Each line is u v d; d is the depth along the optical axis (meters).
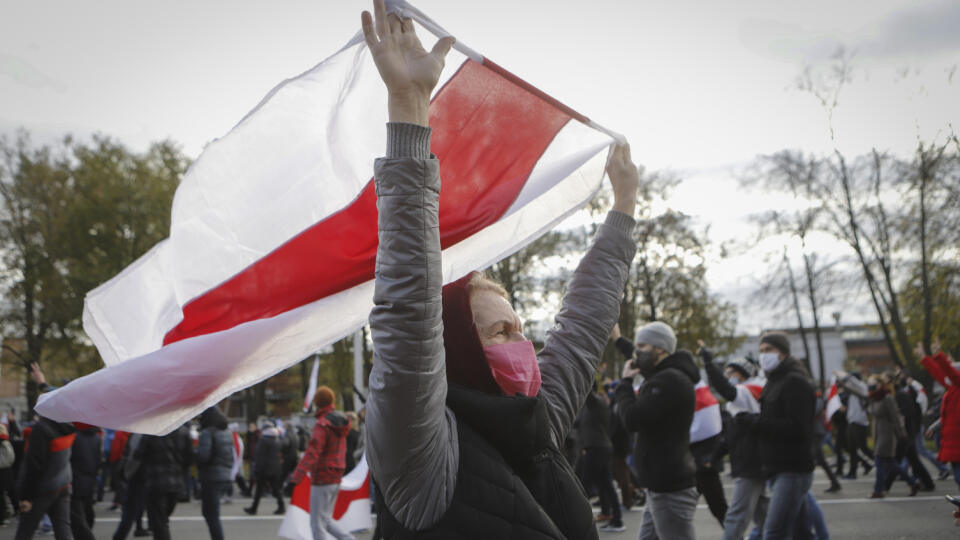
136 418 2.11
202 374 2.12
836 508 11.05
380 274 1.64
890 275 27.34
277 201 2.41
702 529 9.82
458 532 1.67
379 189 1.67
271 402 49.56
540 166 2.63
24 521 7.78
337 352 39.69
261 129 2.41
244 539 10.58
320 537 8.34
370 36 1.74
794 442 6.11
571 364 2.33
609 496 10.35
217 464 9.05
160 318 2.60
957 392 9.63
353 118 2.42
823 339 67.19
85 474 8.45
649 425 5.35
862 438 15.29
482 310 2.06
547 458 1.88
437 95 2.57
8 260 32.19
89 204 31.86
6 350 33.12
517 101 2.64
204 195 2.40
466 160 2.55
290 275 2.38
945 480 14.20
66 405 2.06
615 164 2.74
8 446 11.45
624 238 2.60
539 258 31.75
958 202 24.56
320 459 8.44
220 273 2.40
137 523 11.16
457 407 1.80
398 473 1.64
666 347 5.62
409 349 1.61
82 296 31.22
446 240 2.47
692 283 34.38
